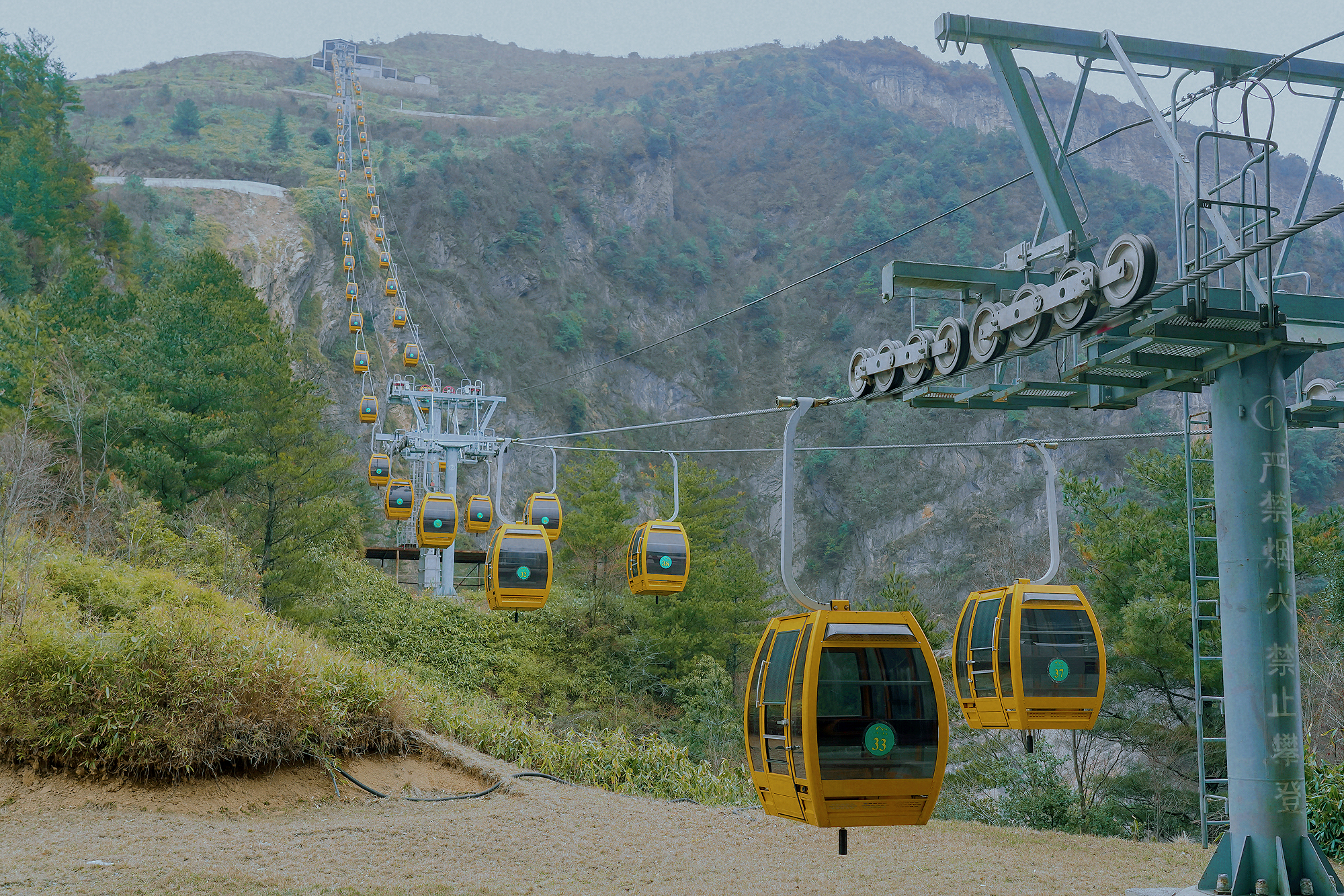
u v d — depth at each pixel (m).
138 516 23.94
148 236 67.50
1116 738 22.31
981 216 183.12
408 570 55.34
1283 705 8.30
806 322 168.50
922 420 133.88
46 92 69.25
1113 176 180.88
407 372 112.38
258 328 39.34
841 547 128.12
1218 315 7.90
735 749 35.50
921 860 11.66
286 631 18.34
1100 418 124.81
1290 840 8.16
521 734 18.48
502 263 149.38
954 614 68.88
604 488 46.41
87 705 12.91
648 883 10.35
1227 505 8.70
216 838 11.33
